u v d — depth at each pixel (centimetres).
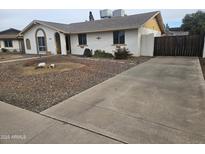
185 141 260
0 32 3344
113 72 841
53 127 305
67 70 901
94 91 529
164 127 301
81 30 1802
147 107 393
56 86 595
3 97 482
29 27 2053
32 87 585
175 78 679
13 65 1148
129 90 531
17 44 2695
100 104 417
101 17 2564
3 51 2673
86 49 1714
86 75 776
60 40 1897
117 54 1424
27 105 418
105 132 287
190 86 561
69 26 2200
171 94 484
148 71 840
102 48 1733
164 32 2389
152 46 1555
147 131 288
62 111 377
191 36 1409
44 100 453
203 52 1358
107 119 335
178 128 297
